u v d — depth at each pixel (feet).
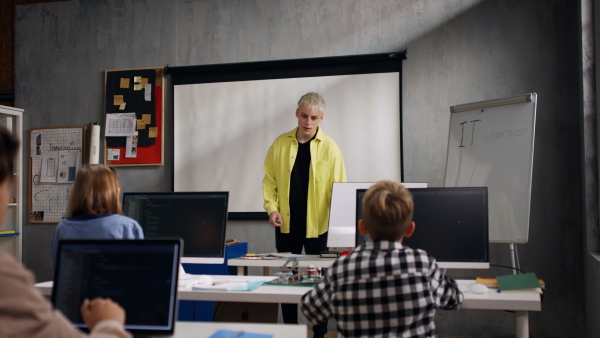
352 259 5.09
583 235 11.87
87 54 15.24
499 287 6.17
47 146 15.25
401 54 13.14
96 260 4.47
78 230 5.95
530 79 12.59
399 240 5.28
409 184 9.16
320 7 13.84
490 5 12.92
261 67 14.02
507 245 12.50
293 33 13.96
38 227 15.19
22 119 15.28
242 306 8.12
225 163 14.11
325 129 13.58
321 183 10.47
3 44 17.04
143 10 14.90
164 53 14.71
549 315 12.19
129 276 4.39
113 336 3.20
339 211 9.36
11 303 2.66
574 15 12.39
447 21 13.15
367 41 13.55
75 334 2.92
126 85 14.82
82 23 15.30
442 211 6.96
